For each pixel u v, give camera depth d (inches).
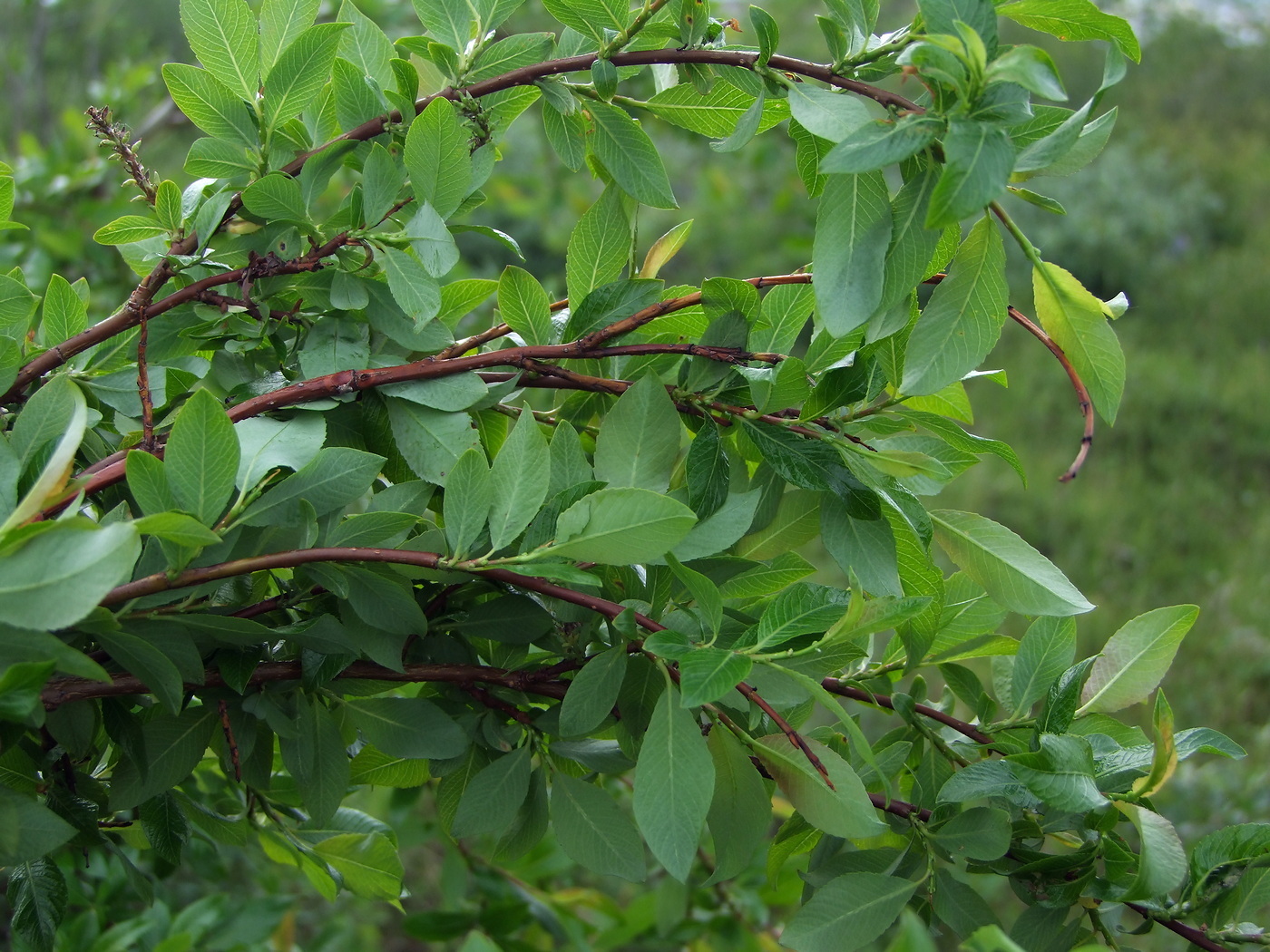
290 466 41.6
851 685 45.3
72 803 42.9
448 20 44.4
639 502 40.5
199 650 42.3
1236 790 107.0
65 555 38.8
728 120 44.8
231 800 49.4
